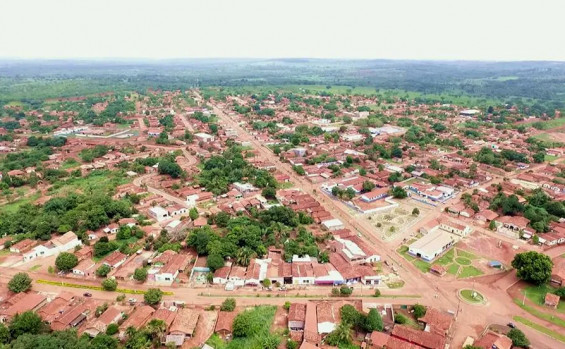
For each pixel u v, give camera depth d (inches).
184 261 5516.7
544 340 4190.5
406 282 5231.3
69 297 4753.9
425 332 4104.3
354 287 5098.4
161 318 4330.7
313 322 4313.5
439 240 6176.2
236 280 5113.2
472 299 4881.9
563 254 5979.3
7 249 5994.1
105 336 3924.7
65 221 6515.8
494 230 6712.6
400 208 7721.5
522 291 5054.1
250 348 4018.2
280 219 6737.2
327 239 6284.5
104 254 5841.5
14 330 4023.1
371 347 4050.2
